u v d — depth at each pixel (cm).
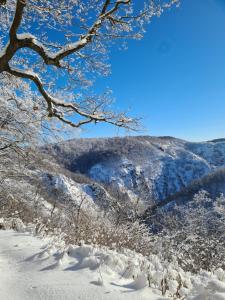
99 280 371
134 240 892
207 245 1040
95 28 659
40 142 1093
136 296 330
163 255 798
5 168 1238
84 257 476
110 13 682
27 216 1077
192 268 688
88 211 1122
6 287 369
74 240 676
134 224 1113
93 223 898
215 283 328
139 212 1388
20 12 552
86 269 425
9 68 626
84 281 378
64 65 744
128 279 407
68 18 699
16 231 754
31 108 940
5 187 1231
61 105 709
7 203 1189
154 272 411
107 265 441
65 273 415
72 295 335
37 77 653
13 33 577
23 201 1240
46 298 333
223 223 1689
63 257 472
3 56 598
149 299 324
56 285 366
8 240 641
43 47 607
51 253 511
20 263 481
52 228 814
